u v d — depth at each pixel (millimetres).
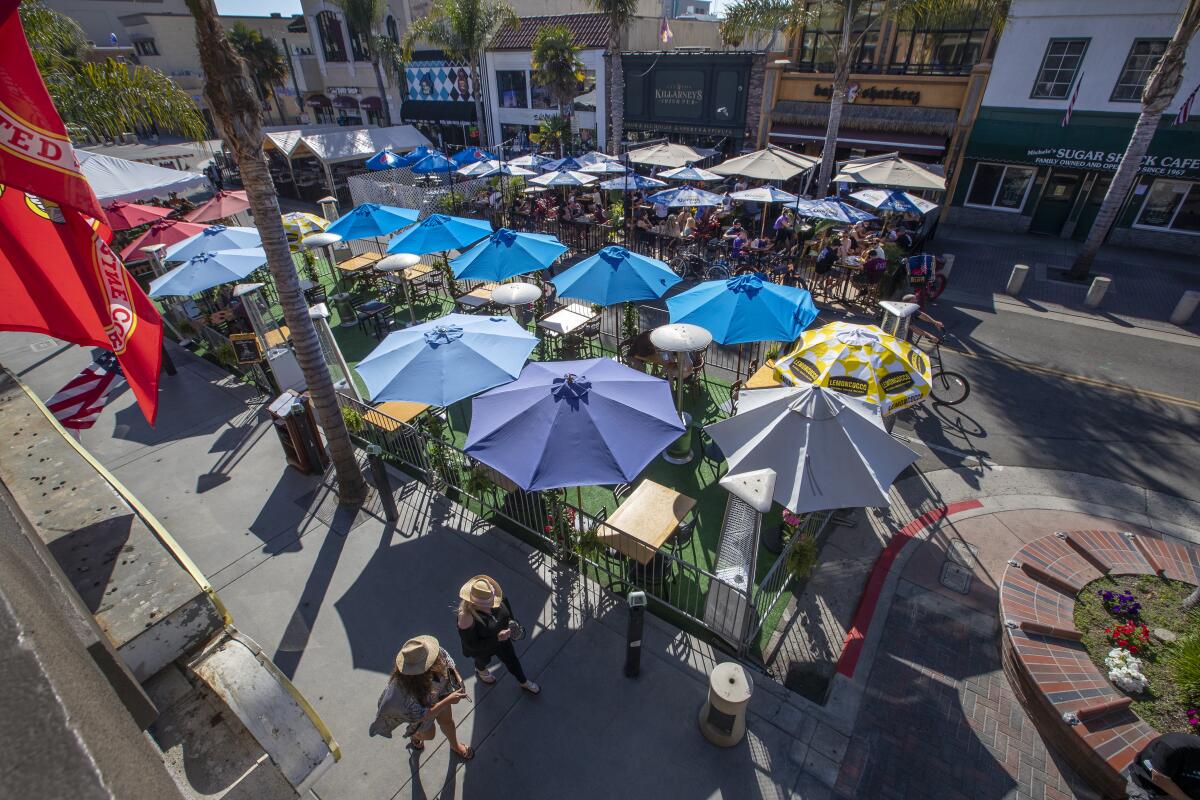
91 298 3111
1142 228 19203
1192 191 18250
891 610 6980
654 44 32562
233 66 6238
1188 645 5680
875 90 22312
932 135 21422
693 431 10125
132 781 834
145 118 16016
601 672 6285
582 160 23281
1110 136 18688
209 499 8844
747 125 26141
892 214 19078
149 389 3342
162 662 2486
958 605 7016
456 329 8445
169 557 2691
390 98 43562
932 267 13773
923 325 13867
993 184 21469
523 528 8258
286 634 6738
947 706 5965
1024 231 21312
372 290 16578
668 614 7027
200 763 2285
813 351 8047
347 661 6426
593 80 30688
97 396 8633
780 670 6336
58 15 15055
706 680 6203
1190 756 4457
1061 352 12594
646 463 6340
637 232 19031
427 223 13398
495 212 22281
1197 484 8805
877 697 6043
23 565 1389
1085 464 9273
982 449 9688
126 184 16609
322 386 7918
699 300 9688
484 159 26859
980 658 6426
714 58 25734
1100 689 5660
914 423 10375
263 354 11148
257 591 7301
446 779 5371
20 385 3867
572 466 6230
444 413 11094
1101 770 5172
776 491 6035
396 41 41250
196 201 26812
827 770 5426
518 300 10453
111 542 2750
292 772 2379
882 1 17031
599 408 6641
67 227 2951
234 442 10125
